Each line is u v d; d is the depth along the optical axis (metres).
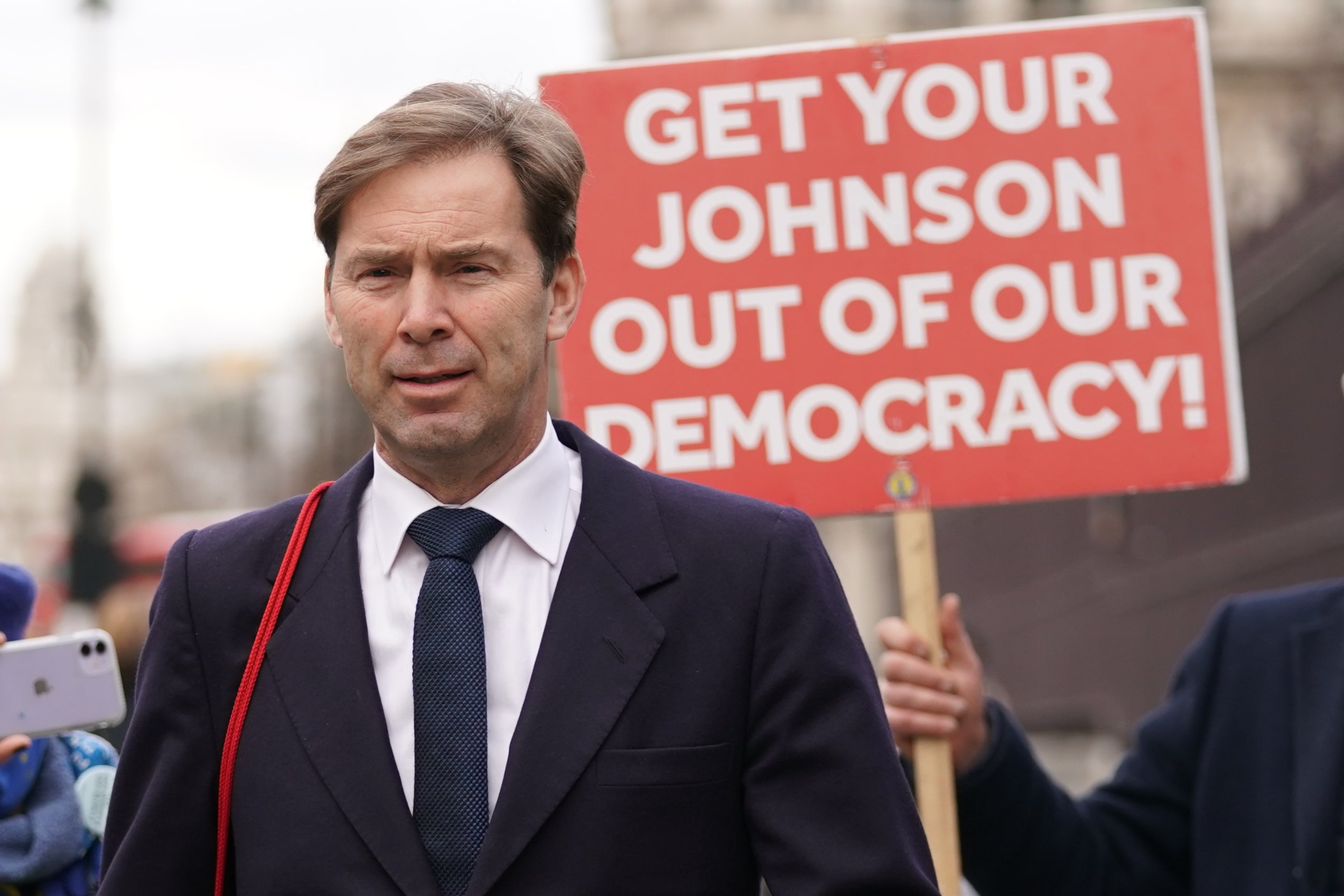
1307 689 3.38
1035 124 3.27
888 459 3.22
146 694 2.28
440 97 2.23
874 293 3.25
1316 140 15.12
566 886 2.08
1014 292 3.24
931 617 3.19
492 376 2.16
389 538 2.26
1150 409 3.22
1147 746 3.62
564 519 2.29
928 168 3.27
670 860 2.12
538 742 2.12
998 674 19.41
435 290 2.14
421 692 2.16
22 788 2.96
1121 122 3.26
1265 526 10.88
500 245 2.16
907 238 3.26
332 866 2.12
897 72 3.28
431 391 2.15
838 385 3.24
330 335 2.32
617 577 2.22
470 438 2.16
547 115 2.26
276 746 2.19
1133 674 13.92
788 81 3.29
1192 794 3.53
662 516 2.28
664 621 2.20
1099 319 3.24
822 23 26.28
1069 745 14.90
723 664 2.19
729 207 3.27
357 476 2.36
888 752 2.22
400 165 2.17
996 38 3.28
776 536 2.27
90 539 11.74
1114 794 3.62
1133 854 3.55
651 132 3.29
